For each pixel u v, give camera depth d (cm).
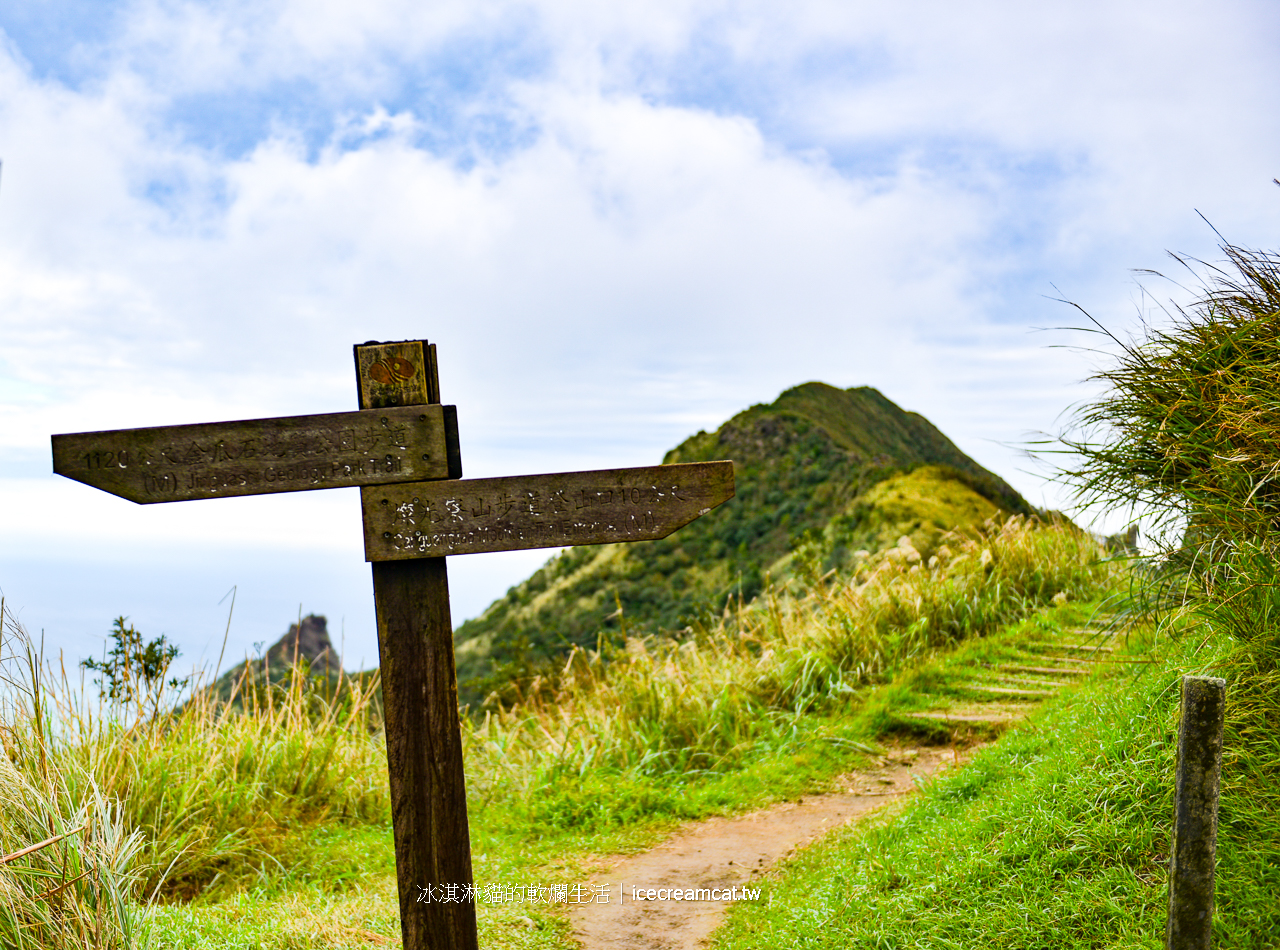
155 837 478
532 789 645
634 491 319
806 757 675
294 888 475
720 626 920
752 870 503
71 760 432
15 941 289
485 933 423
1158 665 435
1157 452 411
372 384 311
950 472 3228
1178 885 262
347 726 627
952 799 477
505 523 311
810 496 5156
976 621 894
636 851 545
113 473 297
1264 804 330
